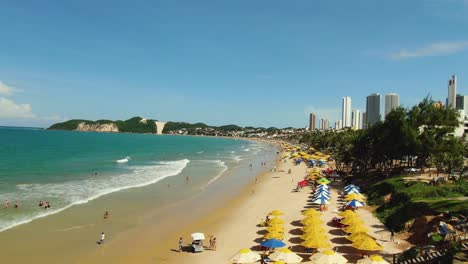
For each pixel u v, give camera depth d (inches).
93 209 1592.0
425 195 1389.0
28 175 2479.1
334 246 1143.0
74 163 3351.4
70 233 1256.8
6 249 1077.1
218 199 1936.5
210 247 1175.0
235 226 1417.3
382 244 1125.7
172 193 2059.5
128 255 1090.1
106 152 4970.5
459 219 1063.6
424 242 1072.8
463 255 807.1
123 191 2037.4
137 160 3996.1
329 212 1573.6
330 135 5433.1
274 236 1103.6
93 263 1017.5
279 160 4407.0
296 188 2222.0
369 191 1852.9
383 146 2225.6
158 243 1206.9
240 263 944.3
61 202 1681.8
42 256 1043.3
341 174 2682.1
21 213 1462.8
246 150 7007.9
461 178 1633.9
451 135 2010.3
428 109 2062.0
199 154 5433.1
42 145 5743.1
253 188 2298.2
